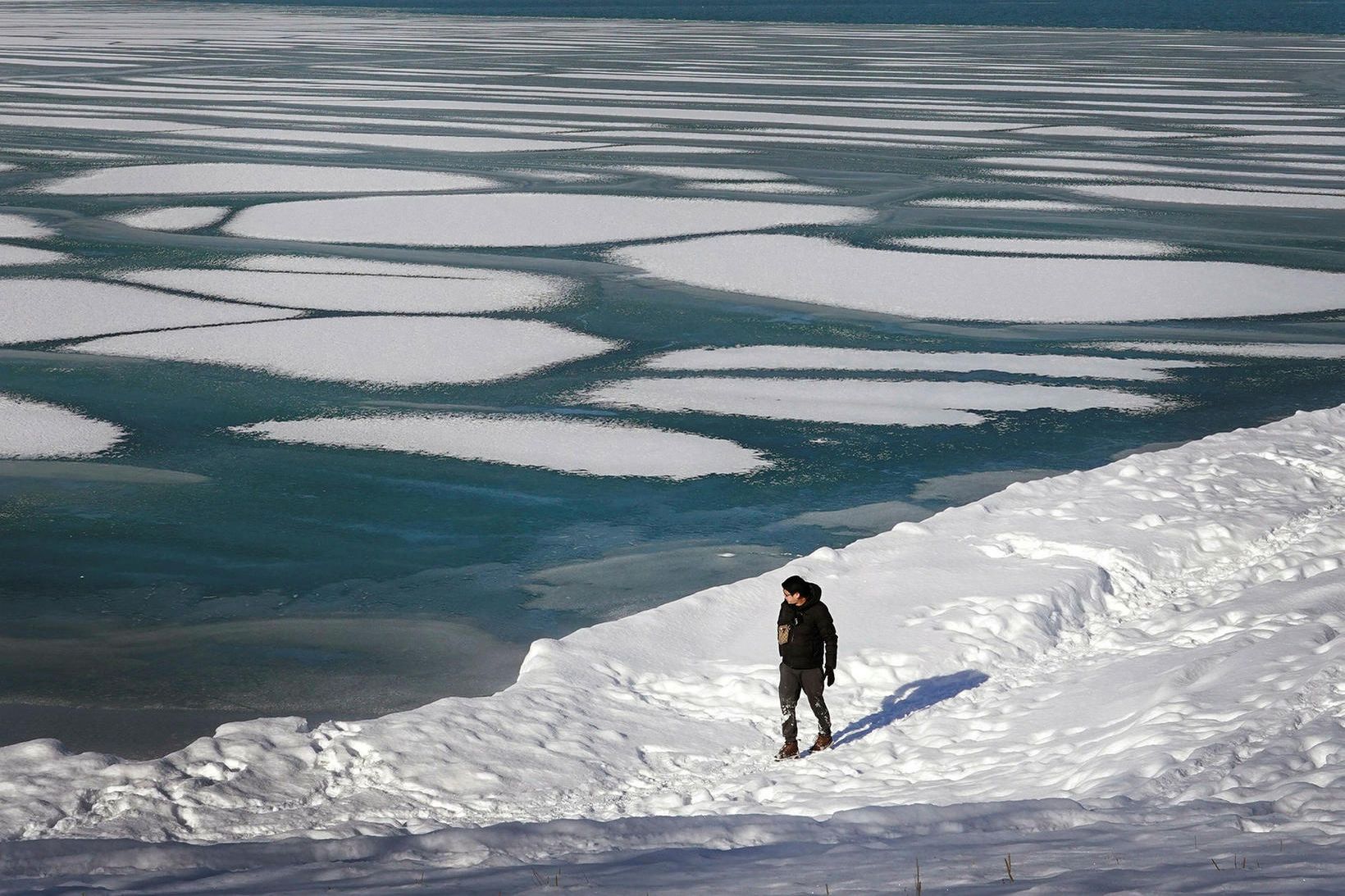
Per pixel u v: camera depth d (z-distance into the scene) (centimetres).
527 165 8706
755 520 2862
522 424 3584
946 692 1858
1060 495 2795
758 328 4778
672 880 889
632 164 8794
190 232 6444
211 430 3494
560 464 3241
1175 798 1175
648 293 5309
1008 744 1603
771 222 6831
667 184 7969
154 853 1088
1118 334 4734
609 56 19400
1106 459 3322
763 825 1174
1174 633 2009
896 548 2458
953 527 2570
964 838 1023
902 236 6481
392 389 3922
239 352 4312
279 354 4303
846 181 8194
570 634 2080
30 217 6762
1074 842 948
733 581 2514
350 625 2303
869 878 850
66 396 3784
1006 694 1838
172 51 19800
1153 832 963
